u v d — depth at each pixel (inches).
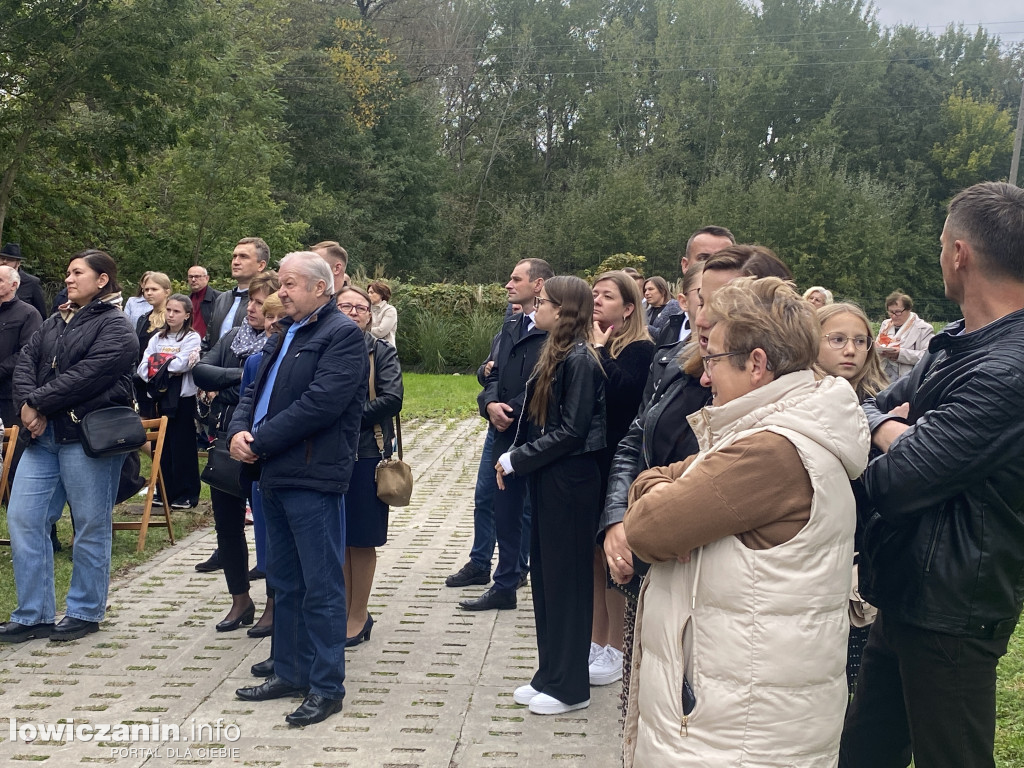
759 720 73.8
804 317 78.3
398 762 134.3
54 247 727.1
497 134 1937.7
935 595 83.7
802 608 73.7
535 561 154.0
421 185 1632.6
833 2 2199.8
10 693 158.6
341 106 1478.8
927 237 1740.9
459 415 553.9
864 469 79.0
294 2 1481.3
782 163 2009.1
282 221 901.8
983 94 2226.9
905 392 96.7
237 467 173.9
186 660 175.0
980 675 84.3
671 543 75.3
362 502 177.2
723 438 78.0
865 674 100.3
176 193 788.0
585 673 151.9
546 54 2044.8
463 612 204.8
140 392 292.2
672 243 1595.7
